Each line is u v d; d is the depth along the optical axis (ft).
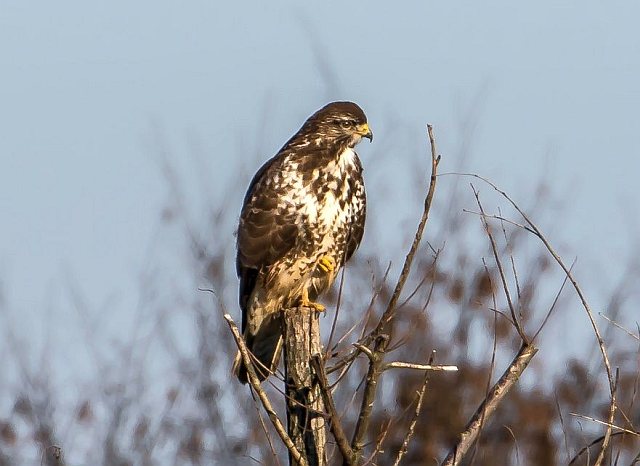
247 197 46.09
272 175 45.39
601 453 30.81
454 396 44.96
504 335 45.21
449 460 31.55
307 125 46.29
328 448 38.37
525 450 42.98
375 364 31.45
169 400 48.44
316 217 45.14
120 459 47.26
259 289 45.68
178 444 47.78
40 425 47.37
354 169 45.80
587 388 43.39
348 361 33.12
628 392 42.80
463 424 44.62
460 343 46.03
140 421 47.83
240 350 32.09
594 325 31.14
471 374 45.06
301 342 35.88
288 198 45.03
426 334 46.01
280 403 48.67
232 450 47.50
